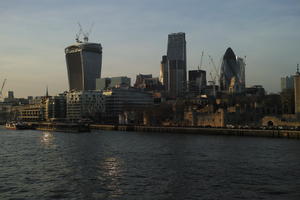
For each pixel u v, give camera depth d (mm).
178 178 87500
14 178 89312
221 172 94250
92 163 110750
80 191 76438
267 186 79062
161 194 73562
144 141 187125
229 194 73062
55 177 90062
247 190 75938
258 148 145250
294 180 84438
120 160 116562
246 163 107688
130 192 75250
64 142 184375
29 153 136750
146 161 113750
